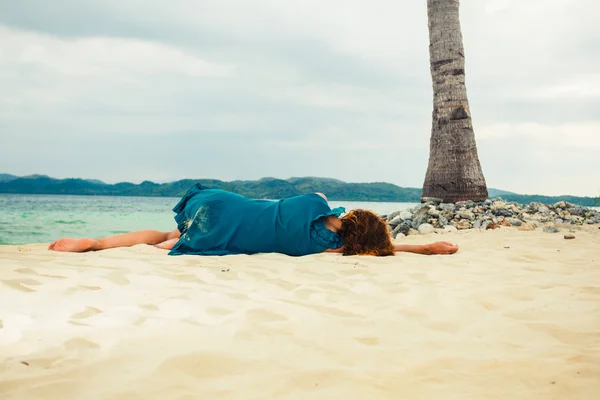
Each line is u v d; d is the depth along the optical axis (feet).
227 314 9.45
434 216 27.40
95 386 6.17
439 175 31.83
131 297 10.46
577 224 25.85
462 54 32.30
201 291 11.05
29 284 11.12
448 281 12.50
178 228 18.42
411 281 12.53
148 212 91.30
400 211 29.32
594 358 7.10
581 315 9.50
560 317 9.41
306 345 7.82
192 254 17.16
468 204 29.37
